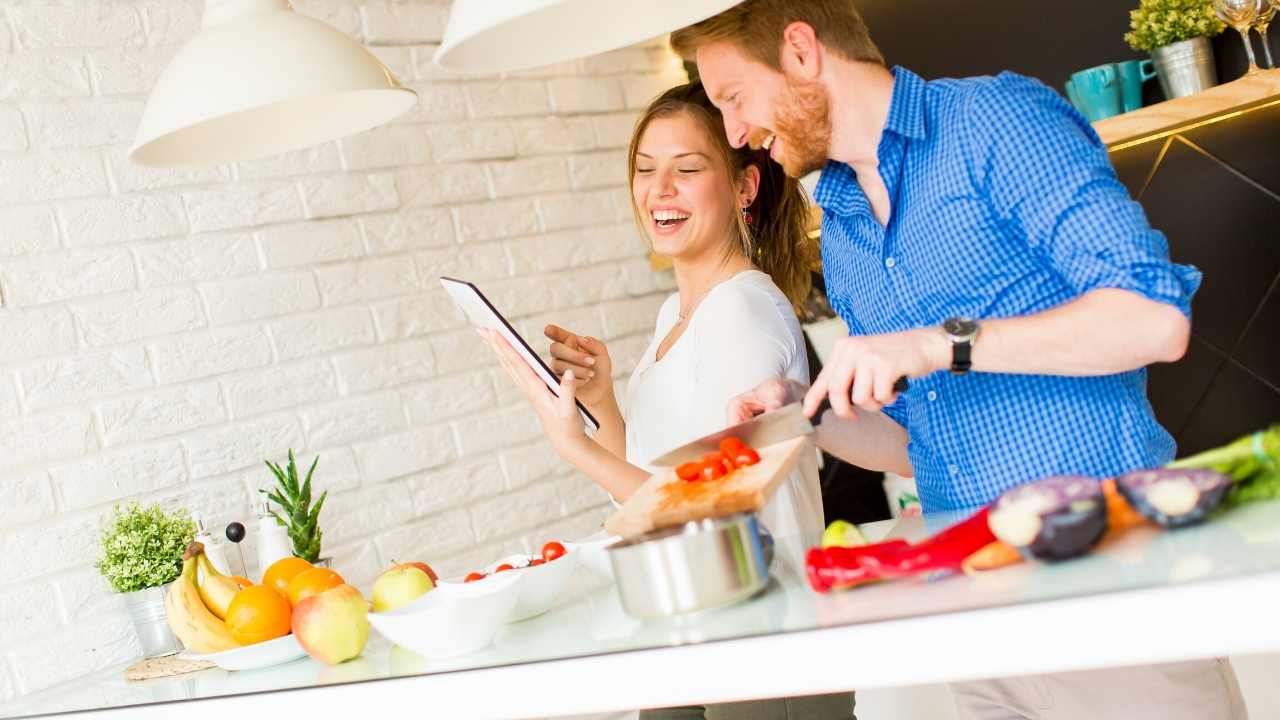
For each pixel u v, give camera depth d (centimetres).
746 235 190
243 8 152
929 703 216
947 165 134
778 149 146
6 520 235
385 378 294
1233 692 131
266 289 277
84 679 219
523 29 134
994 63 308
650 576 112
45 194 247
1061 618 89
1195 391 287
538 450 318
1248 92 251
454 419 304
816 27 137
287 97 144
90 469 247
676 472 125
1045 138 126
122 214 257
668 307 203
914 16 321
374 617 125
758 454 125
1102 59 290
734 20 138
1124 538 101
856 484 344
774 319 172
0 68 244
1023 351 120
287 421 277
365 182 297
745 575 112
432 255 307
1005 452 139
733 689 101
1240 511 98
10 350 240
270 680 140
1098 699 129
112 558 228
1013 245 133
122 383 254
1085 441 135
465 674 116
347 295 290
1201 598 84
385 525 289
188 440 262
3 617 232
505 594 125
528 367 170
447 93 315
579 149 341
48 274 246
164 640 227
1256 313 275
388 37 305
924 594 101
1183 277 121
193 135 165
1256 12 246
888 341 121
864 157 144
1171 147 283
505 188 324
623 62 355
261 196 279
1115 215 121
